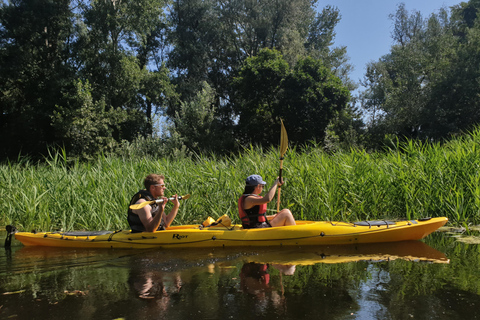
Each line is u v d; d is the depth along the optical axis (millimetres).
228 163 7906
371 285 2824
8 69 24797
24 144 25906
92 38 25047
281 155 5184
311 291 2717
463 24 31453
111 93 25812
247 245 4383
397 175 6305
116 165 8094
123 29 26250
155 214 4660
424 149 7199
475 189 5480
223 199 6531
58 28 26172
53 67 25547
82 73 25844
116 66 25297
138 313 2383
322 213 5871
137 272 3336
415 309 2377
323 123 25578
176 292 2754
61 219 5977
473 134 7785
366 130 31500
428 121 25594
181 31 32531
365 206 6047
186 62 32219
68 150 22203
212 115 26625
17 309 2494
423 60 27109
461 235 4727
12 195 6930
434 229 4559
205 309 2422
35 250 4391
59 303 2584
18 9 25953
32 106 25094
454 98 25219
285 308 2414
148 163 8070
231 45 34344
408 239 4570
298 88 25531
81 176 7004
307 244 4406
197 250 4230
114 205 6074
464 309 2367
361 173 6371
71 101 23672
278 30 32219
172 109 31922
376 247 4219
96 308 2479
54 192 6492
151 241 4422
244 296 2643
